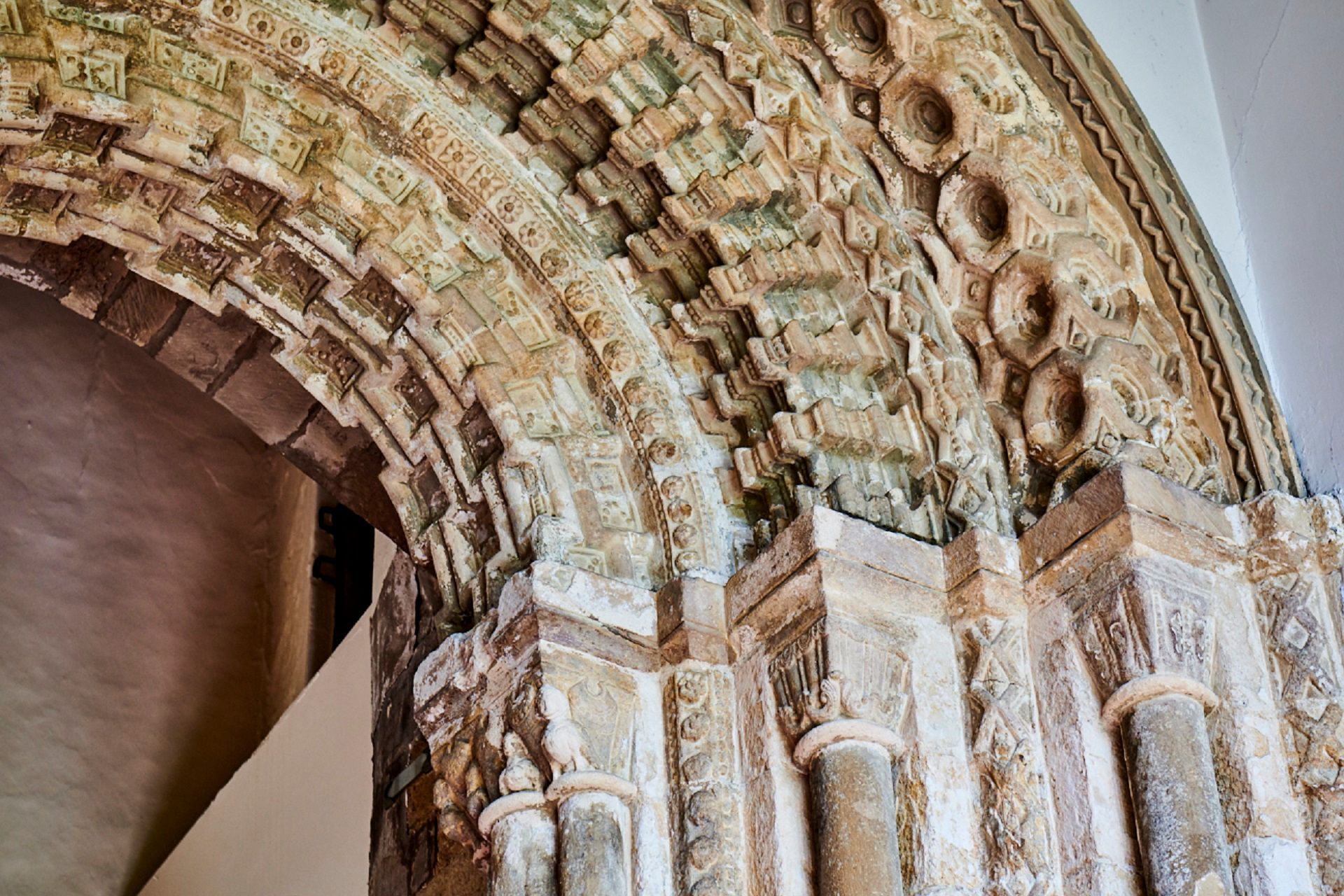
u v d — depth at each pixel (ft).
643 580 18.53
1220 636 16.78
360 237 19.10
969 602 17.49
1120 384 18.13
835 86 19.10
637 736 17.54
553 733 17.02
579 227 19.61
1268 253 19.01
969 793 16.75
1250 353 18.51
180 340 21.66
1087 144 18.86
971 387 18.83
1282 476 17.90
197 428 34.94
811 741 16.63
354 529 32.78
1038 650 17.15
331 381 20.31
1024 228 18.39
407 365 19.70
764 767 17.04
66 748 30.94
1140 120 19.06
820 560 17.24
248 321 21.38
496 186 19.35
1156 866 15.35
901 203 19.15
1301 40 19.31
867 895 15.79
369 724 24.41
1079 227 18.54
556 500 18.60
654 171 18.99
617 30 18.72
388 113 18.92
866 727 16.62
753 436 18.89
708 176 18.90
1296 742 16.39
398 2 18.72
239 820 28.02
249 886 26.68
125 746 31.50
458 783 18.12
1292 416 18.25
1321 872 15.76
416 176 19.30
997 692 16.97
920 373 18.90
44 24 17.57
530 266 19.44
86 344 34.27
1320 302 18.24
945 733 16.98
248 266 19.62
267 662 33.42
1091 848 15.85
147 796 31.35
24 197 18.85
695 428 19.22
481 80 19.19
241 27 18.35
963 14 18.54
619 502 18.95
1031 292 18.58
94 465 33.40
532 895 16.69
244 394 22.04
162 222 19.29
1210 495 17.80
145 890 30.07
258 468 35.22
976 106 18.44
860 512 17.90
